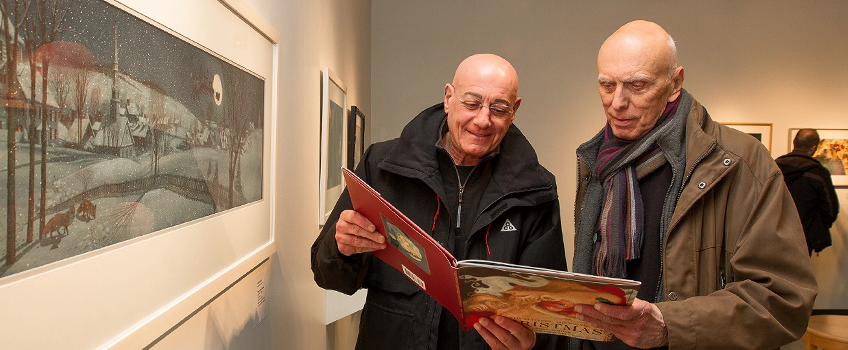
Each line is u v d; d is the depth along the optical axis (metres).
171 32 0.86
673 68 1.36
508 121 1.47
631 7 5.27
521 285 1.00
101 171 0.67
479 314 1.17
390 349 1.48
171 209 0.88
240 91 1.23
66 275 0.61
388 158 1.53
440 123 1.58
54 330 0.59
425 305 1.46
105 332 0.69
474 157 1.52
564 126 5.31
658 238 1.39
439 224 1.50
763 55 5.26
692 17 5.26
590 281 0.94
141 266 0.78
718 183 1.32
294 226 1.85
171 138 0.87
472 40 5.29
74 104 0.62
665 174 1.41
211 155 1.05
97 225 0.67
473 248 1.47
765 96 5.27
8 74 0.51
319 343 2.40
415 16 5.28
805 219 4.42
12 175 0.52
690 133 1.34
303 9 1.96
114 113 0.70
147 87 0.79
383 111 5.29
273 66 1.51
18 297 0.53
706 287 1.31
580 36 5.28
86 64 0.64
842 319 3.64
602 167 1.51
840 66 5.24
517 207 1.49
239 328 1.29
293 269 1.85
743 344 1.19
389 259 1.32
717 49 5.27
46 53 0.57
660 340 1.19
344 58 3.18
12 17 0.52
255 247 1.38
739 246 1.28
